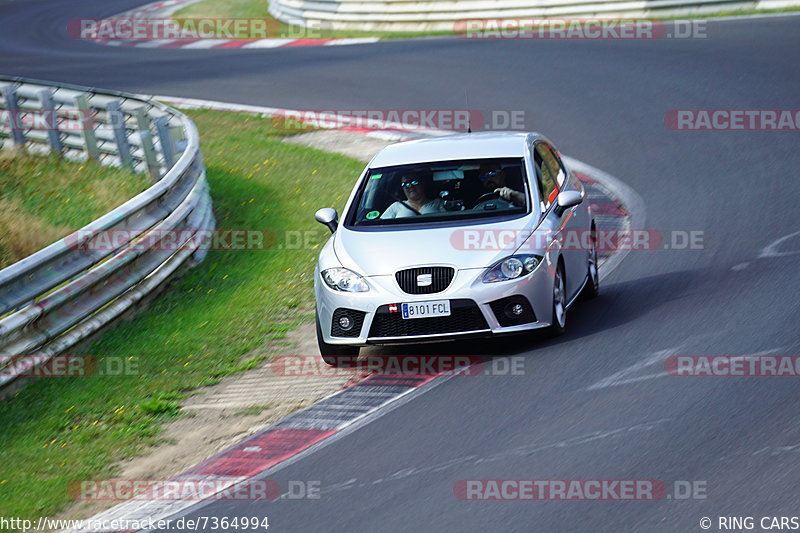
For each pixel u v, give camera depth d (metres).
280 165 60.44
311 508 21.41
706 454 21.33
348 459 23.66
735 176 47.84
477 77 78.25
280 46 106.94
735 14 87.19
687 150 53.66
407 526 19.97
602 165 53.56
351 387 28.52
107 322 36.03
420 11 103.81
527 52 84.81
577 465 21.61
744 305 30.78
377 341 29.14
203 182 49.22
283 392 28.94
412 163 33.12
